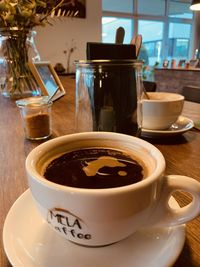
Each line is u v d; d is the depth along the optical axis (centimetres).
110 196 11
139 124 27
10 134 33
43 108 31
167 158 25
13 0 49
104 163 15
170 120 30
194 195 13
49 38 208
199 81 161
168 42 312
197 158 25
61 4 62
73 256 13
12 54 54
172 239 13
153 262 12
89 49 26
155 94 35
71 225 12
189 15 317
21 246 13
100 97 25
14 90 56
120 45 27
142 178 13
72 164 15
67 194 11
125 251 13
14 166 24
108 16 255
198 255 14
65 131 34
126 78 25
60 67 194
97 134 17
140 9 275
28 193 17
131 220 12
